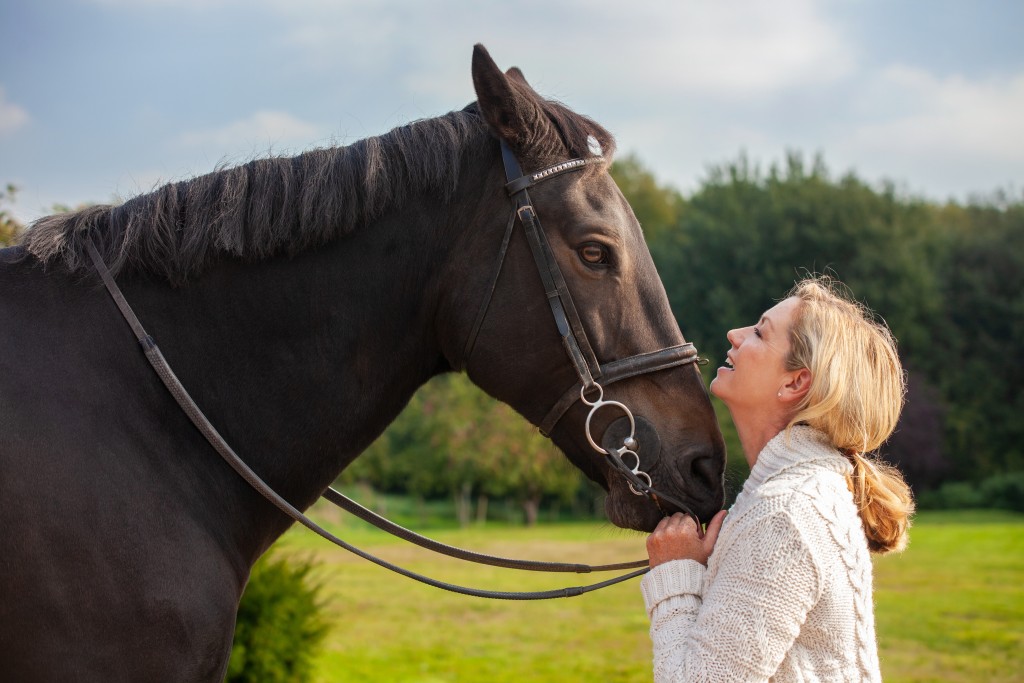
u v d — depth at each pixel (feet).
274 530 6.05
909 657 24.22
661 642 5.34
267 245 5.77
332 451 6.07
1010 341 106.73
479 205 6.23
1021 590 35.40
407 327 6.25
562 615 32.68
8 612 4.68
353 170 6.01
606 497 6.35
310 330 5.89
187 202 5.79
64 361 5.23
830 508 5.17
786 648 4.97
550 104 6.50
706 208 117.91
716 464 6.11
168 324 5.65
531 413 6.33
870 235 104.99
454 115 6.49
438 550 6.36
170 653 5.01
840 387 5.52
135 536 5.02
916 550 48.14
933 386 102.83
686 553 5.65
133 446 5.27
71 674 4.75
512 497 93.97
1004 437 102.47
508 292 6.13
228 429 5.73
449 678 22.58
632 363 6.06
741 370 5.97
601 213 6.12
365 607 34.06
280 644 17.03
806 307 5.86
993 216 127.75
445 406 85.56
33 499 4.79
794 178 115.44
